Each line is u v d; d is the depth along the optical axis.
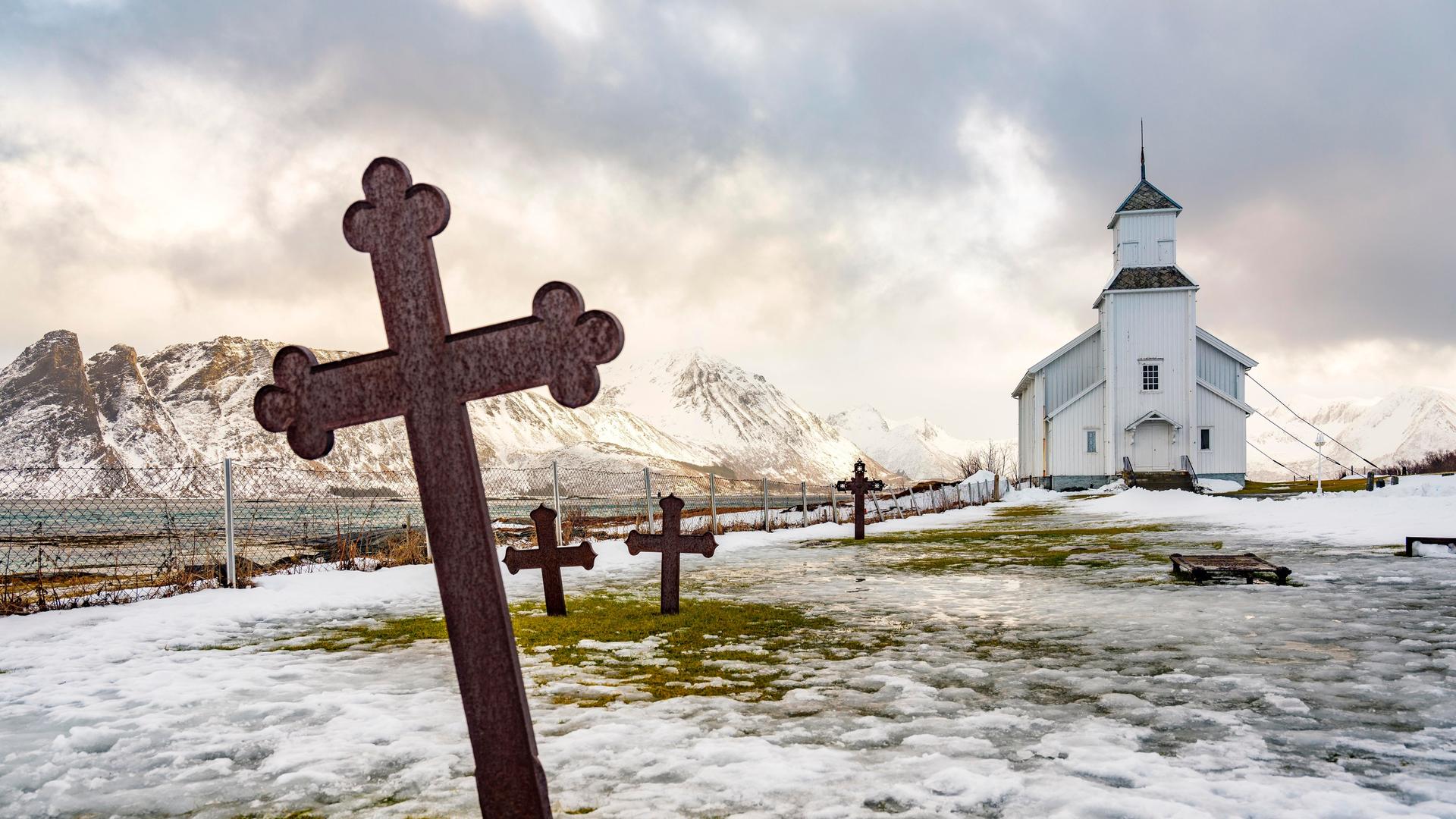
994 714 5.29
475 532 2.73
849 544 20.98
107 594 11.38
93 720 5.75
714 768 4.37
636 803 3.92
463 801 4.09
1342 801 3.74
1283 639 7.36
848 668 6.73
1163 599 9.87
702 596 11.29
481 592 2.72
